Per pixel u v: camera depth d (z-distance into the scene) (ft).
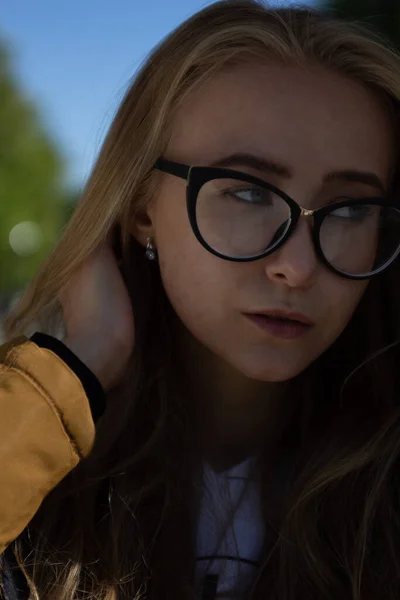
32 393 2.89
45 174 34.47
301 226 2.95
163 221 3.24
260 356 3.05
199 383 3.60
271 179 2.97
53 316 3.70
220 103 3.04
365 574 3.22
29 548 3.21
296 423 3.71
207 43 3.09
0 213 32.91
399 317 3.71
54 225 34.50
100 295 3.38
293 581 3.20
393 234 3.14
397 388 3.74
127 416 3.54
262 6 3.36
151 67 3.36
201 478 3.51
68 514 3.33
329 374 3.81
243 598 3.23
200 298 3.09
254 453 3.62
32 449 2.85
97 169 3.51
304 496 3.34
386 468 3.39
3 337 3.92
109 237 3.55
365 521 3.27
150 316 3.67
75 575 3.16
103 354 3.25
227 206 2.99
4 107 34.01
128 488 3.39
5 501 2.78
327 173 2.97
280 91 2.98
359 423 3.63
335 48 3.07
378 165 3.13
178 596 3.18
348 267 3.05
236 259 2.97
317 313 3.03
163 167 3.20
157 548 3.29
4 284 33.04
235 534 3.41
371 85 3.13
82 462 3.42
